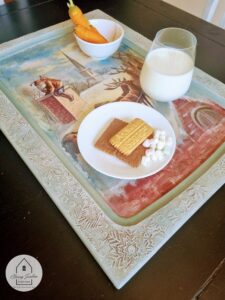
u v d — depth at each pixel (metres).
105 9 0.57
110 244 0.26
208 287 0.25
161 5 0.59
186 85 0.37
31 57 0.46
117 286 0.24
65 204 0.29
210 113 0.38
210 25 0.55
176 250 0.27
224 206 0.30
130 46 0.48
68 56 0.46
